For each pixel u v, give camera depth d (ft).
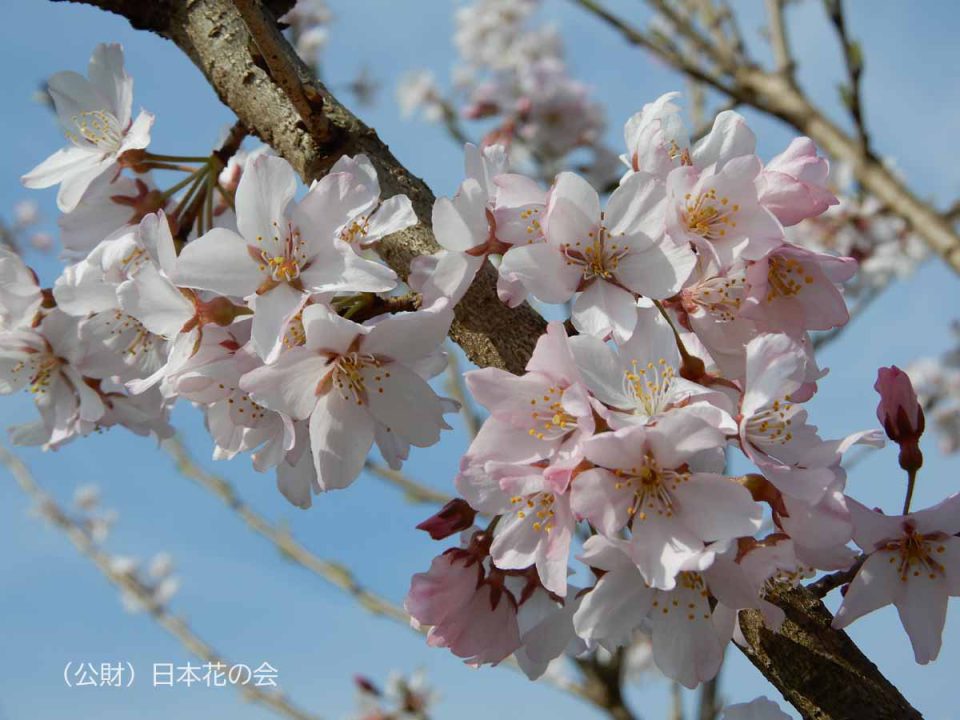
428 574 1.11
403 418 1.12
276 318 1.09
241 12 1.14
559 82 3.72
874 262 3.25
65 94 1.33
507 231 1.09
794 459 1.06
